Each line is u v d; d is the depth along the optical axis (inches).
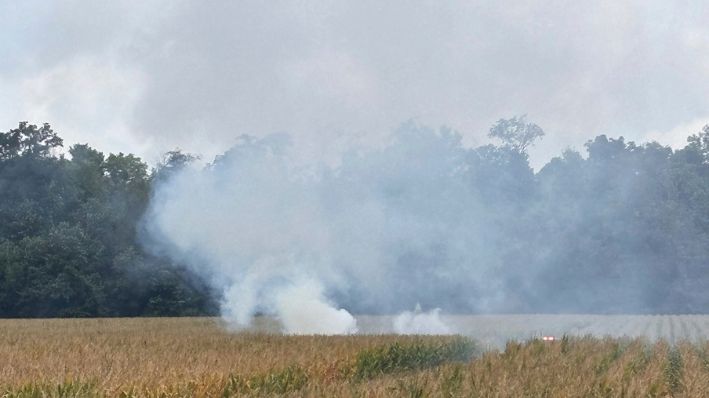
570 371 707.4
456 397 565.0
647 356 992.9
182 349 919.0
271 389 677.3
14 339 1106.7
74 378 590.6
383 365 914.1
